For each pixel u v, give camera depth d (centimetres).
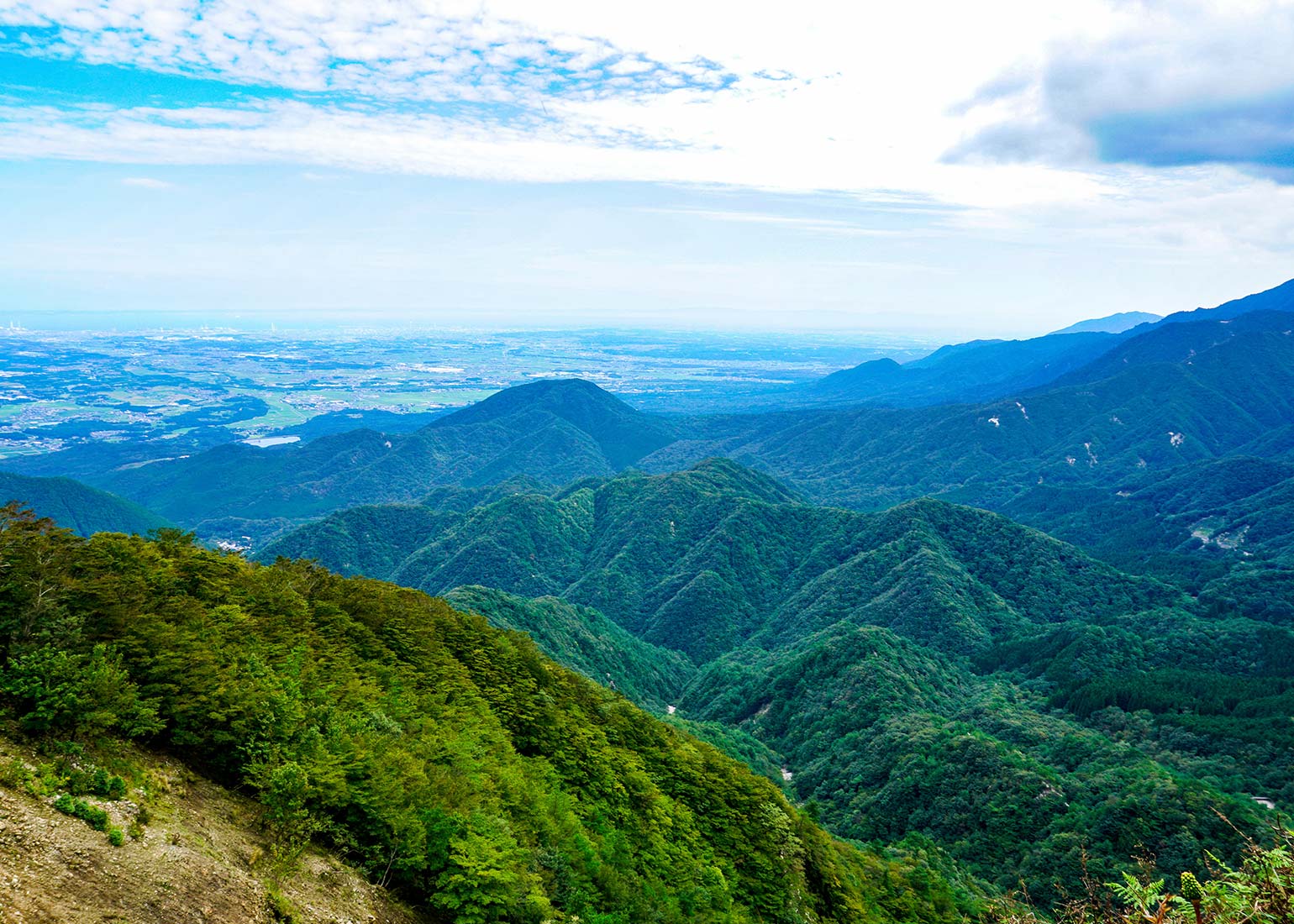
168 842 2083
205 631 3291
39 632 2573
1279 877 1079
